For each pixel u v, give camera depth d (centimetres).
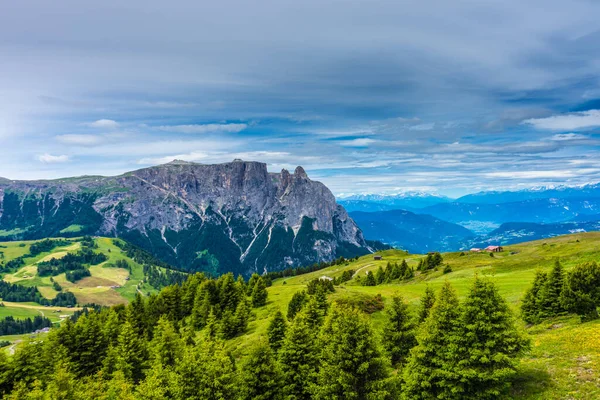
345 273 19338
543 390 3123
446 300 3603
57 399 4838
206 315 10881
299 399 4478
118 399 5234
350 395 3503
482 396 3125
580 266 5056
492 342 3155
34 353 6962
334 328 3950
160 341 7756
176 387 4178
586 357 3450
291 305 8456
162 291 12519
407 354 4544
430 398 3331
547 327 5153
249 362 4444
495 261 14800
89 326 8512
